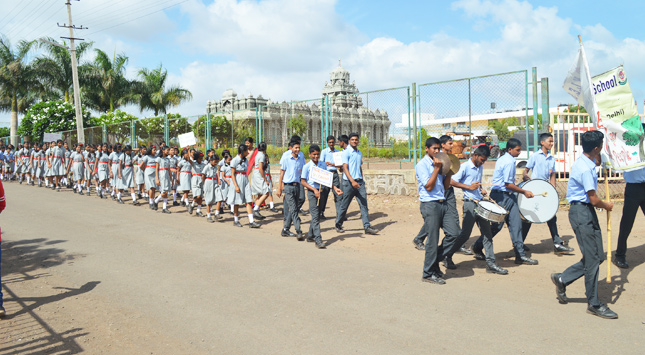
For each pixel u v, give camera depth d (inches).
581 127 534.9
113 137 1017.5
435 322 178.5
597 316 183.9
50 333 177.8
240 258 284.0
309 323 179.9
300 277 241.6
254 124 725.3
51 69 1312.7
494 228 275.6
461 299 205.5
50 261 284.4
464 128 571.5
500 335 165.6
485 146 255.4
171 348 162.2
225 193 431.5
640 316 184.1
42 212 486.0
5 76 1283.2
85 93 1407.5
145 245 324.5
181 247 317.1
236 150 740.7
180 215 482.3
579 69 234.5
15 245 329.1
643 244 305.4
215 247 317.1
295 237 357.1
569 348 154.3
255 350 157.9
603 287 223.6
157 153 533.0
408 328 173.2
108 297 217.6
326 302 203.0
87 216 460.4
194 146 795.4
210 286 229.0
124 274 253.8
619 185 506.3
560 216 405.1
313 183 349.1
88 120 1378.0
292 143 350.0
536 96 435.2
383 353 152.8
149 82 1459.2
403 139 529.0
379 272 250.7
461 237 246.4
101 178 626.5
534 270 255.0
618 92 224.2
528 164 314.5
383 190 538.0
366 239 344.5
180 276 247.1
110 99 1416.1
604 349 153.3
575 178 193.6
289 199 345.1
